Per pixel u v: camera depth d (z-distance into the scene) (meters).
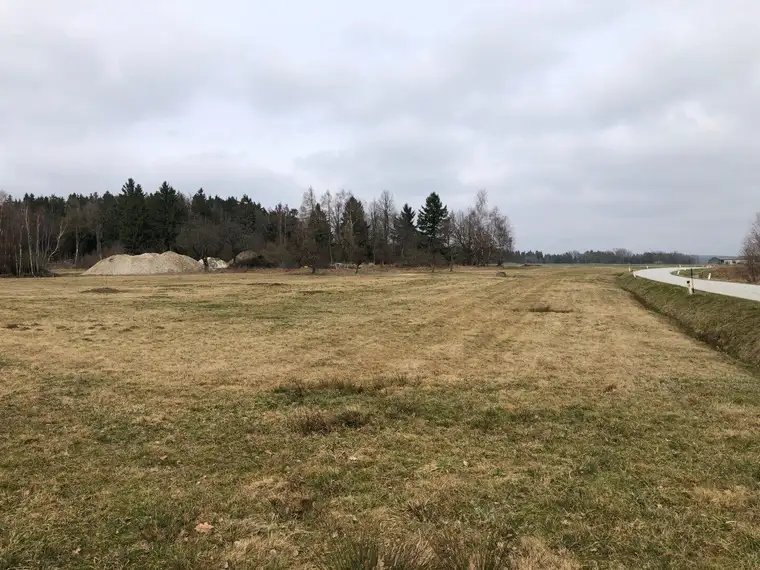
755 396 7.36
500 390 7.76
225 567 3.08
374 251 76.75
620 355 10.80
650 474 4.55
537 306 21.53
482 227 88.88
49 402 6.82
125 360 9.74
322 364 9.70
